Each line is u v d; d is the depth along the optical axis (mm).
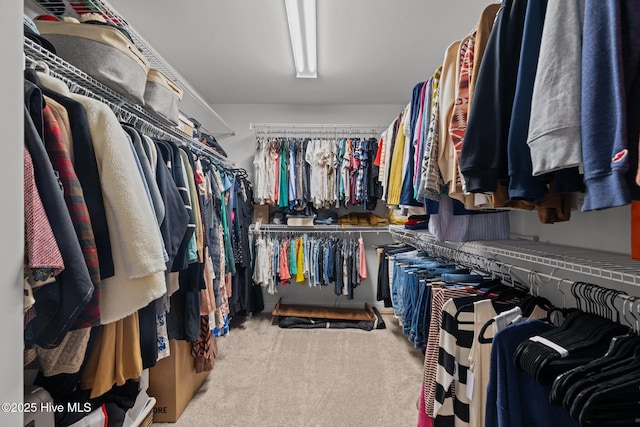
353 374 2029
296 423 1550
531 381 762
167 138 1703
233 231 2639
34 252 537
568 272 1126
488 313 1019
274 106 3580
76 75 997
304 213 3254
